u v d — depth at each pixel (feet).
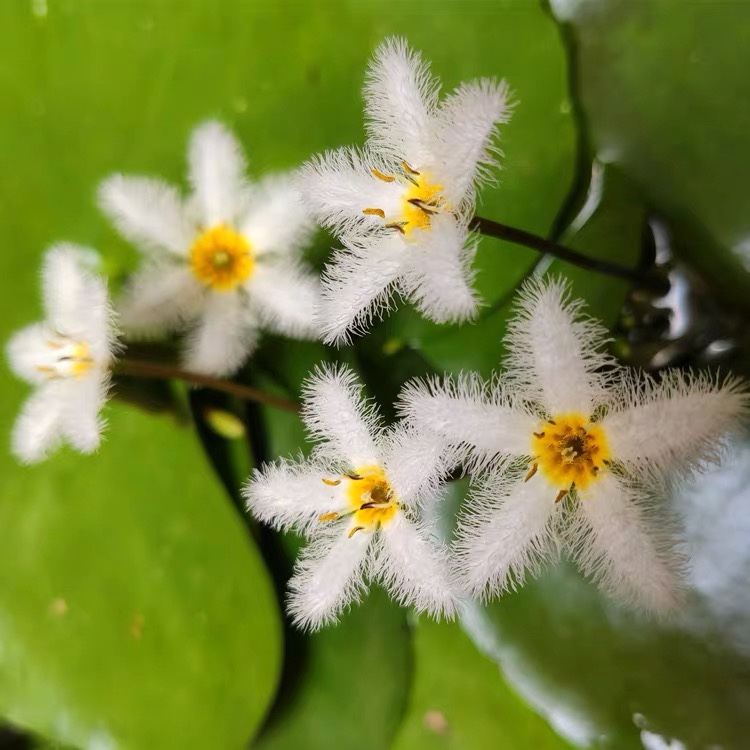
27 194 0.43
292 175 0.41
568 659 0.39
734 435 0.37
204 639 0.42
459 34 0.39
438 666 0.41
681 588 0.36
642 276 0.39
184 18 0.41
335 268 0.37
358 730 0.42
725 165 0.38
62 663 0.43
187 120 0.42
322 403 0.38
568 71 0.39
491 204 0.39
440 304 0.36
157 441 0.42
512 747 0.40
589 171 0.39
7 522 0.44
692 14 0.38
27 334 0.40
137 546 0.43
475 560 0.36
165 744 0.42
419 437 0.37
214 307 0.42
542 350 0.36
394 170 0.37
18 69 0.43
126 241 0.43
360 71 0.40
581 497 0.37
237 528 0.42
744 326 0.38
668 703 0.38
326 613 0.38
